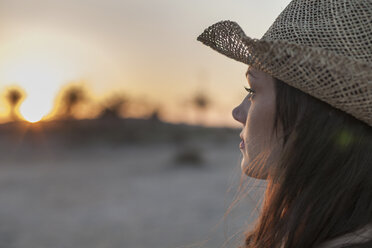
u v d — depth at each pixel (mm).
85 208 9836
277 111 900
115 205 10109
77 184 14203
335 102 798
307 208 854
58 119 49844
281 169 885
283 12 921
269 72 845
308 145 854
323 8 855
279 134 903
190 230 7168
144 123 55312
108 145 37094
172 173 17234
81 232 7520
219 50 979
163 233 7113
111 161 24062
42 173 18016
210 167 18938
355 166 834
